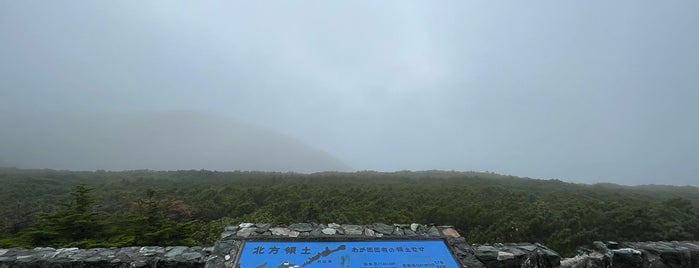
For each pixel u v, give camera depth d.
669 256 6.45
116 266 5.83
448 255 5.45
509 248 6.23
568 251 10.41
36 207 14.52
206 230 11.99
